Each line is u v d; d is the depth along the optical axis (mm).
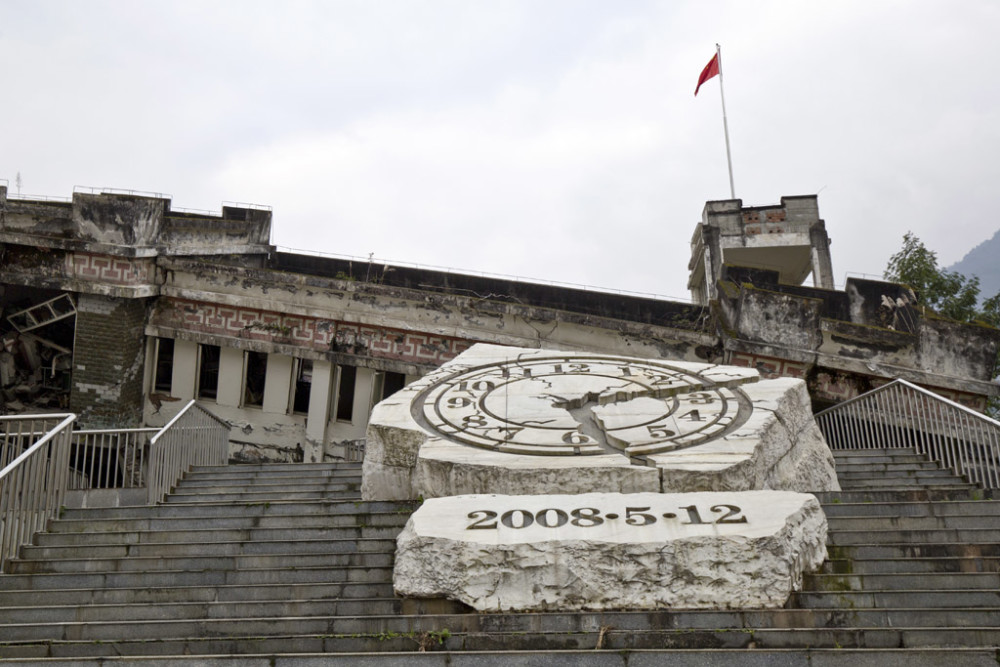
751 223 26594
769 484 10250
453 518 8109
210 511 10539
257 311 21469
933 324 18797
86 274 21031
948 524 9180
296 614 7742
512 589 7508
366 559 8750
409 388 12648
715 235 26656
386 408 11641
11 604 8258
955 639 6863
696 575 7445
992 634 6863
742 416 11016
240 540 9500
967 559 8055
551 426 10789
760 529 7668
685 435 10281
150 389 21844
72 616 7871
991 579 7734
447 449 10188
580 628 7258
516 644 7082
